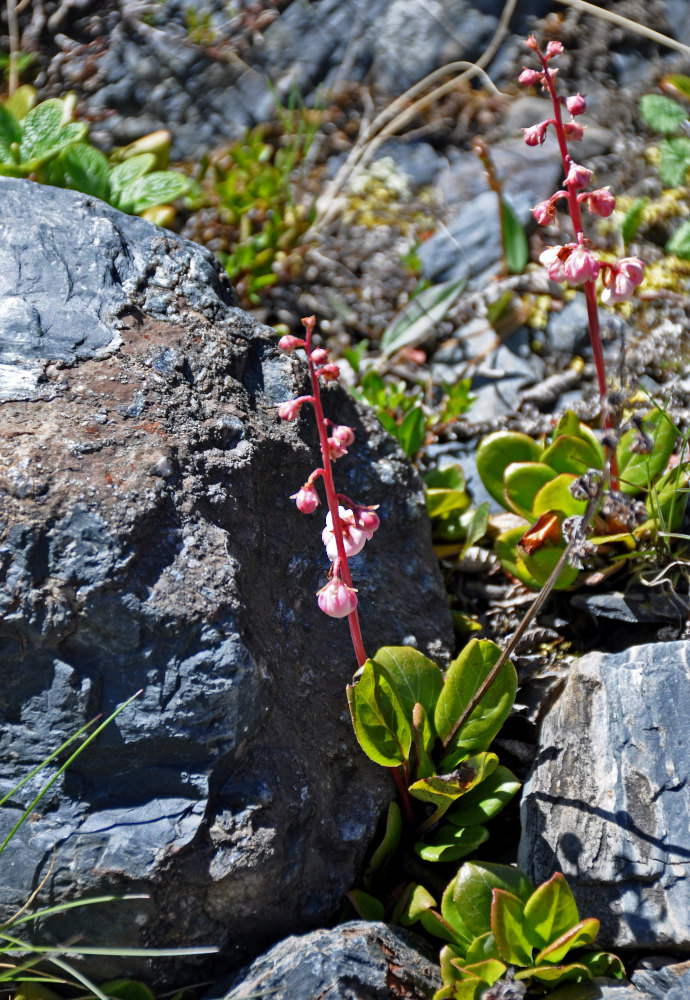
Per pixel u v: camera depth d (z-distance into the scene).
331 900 2.38
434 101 4.81
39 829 2.13
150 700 2.15
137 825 2.13
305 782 2.33
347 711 2.58
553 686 2.73
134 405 2.37
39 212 2.69
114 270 2.63
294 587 2.62
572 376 3.80
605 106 4.69
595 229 4.29
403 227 4.42
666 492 2.95
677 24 4.87
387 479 2.94
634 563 3.02
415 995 2.15
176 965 2.26
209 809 2.17
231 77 4.87
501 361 3.90
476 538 3.13
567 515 2.86
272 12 5.01
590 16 4.91
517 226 3.98
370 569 2.81
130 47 4.90
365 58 4.93
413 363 3.97
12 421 2.23
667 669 2.48
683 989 2.09
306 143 4.54
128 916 2.14
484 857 2.59
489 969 2.08
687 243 4.02
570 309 3.98
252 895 2.21
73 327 2.48
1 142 3.61
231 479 2.42
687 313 3.92
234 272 4.15
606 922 2.24
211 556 2.26
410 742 2.39
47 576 2.10
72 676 2.13
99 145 4.71
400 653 2.50
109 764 2.18
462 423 3.70
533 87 4.80
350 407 2.96
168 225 4.30
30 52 4.92
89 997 2.22
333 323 4.13
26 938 2.17
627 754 2.40
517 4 4.95
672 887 2.21
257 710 2.21
